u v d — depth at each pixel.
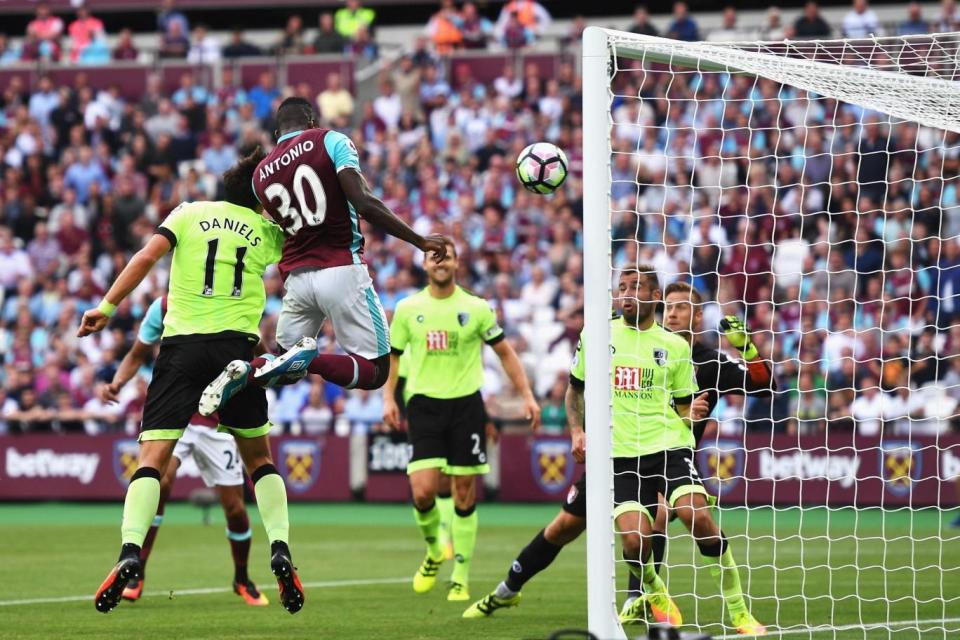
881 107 19.88
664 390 19.00
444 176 58.62
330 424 49.34
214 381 15.86
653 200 53.88
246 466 17.61
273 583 25.59
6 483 49.94
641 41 16.61
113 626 18.92
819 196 51.28
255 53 67.19
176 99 66.50
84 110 65.25
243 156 17.56
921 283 46.97
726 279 49.56
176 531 38.59
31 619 19.78
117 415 49.66
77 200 61.88
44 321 55.31
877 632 18.34
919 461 42.50
